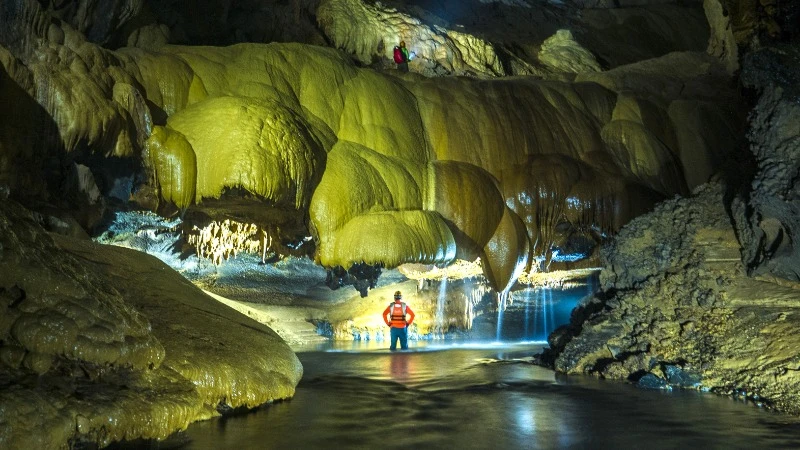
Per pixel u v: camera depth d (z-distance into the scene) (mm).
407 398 6219
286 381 6199
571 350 8180
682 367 6773
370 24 15609
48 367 3920
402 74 11945
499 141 11375
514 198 11141
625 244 8711
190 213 9602
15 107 6629
